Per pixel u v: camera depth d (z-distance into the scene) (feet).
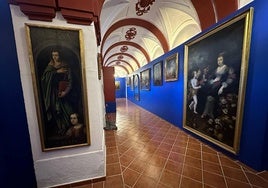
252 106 6.48
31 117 5.38
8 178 5.24
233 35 7.14
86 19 5.45
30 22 4.91
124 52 31.45
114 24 15.48
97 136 6.23
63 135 5.74
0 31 4.78
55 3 4.95
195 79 10.41
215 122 8.75
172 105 14.78
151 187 5.85
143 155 8.48
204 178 6.31
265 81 5.90
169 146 9.67
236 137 7.22
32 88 5.26
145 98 24.95
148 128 13.91
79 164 6.08
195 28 12.01
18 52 4.98
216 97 8.54
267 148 6.27
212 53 8.64
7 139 5.17
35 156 5.59
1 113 5.02
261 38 5.94
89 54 5.77
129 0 12.33
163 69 16.80
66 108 5.65
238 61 6.93
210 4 9.01
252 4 6.21
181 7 11.76
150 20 16.02
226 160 7.67
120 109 26.58
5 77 4.99
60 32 5.22
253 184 5.84
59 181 5.92
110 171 6.94
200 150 8.97
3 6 4.74
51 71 5.31
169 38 15.81
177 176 6.49
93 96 6.02
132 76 35.94
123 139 11.10
